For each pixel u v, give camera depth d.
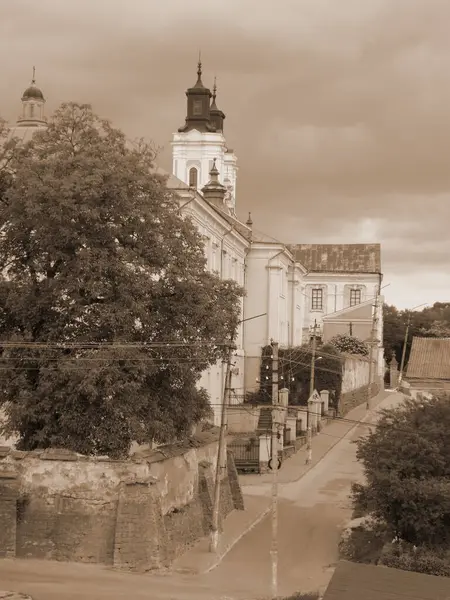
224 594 34.66
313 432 75.69
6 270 41.44
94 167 38.88
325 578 38.56
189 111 110.88
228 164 119.94
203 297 40.56
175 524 40.28
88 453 38.34
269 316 82.06
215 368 67.56
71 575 34.81
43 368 38.25
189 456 43.28
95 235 39.00
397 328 134.25
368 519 47.56
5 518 36.72
